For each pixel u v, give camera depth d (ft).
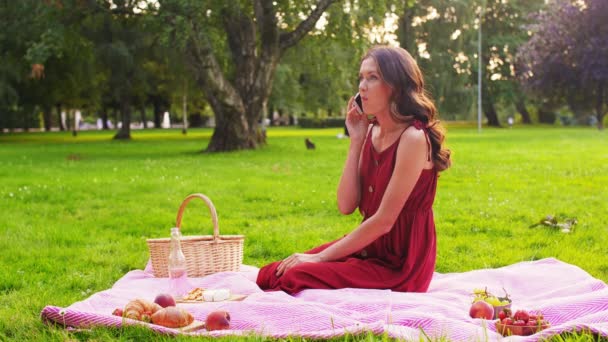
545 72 139.44
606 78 132.57
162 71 144.15
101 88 145.69
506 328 12.91
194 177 51.93
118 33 124.26
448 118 165.68
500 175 52.06
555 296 15.74
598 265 22.03
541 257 23.52
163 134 169.58
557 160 65.87
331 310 13.96
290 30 94.99
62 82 131.95
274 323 13.53
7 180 50.29
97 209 36.37
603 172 53.31
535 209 34.68
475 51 160.97
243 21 86.63
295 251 25.49
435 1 154.71
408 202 16.07
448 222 31.32
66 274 21.71
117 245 26.48
